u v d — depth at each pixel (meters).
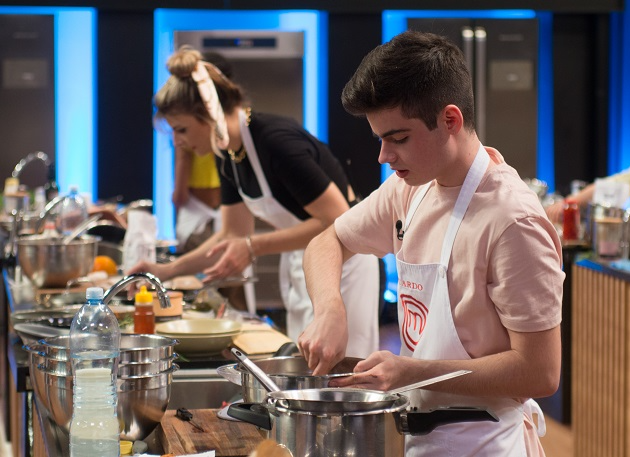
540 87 9.69
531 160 9.34
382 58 1.91
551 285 1.95
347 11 9.12
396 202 2.39
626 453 5.05
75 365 2.04
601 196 6.10
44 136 9.18
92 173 9.40
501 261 1.97
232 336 3.03
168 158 9.34
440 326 2.10
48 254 4.25
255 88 9.08
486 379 1.96
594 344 5.46
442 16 9.32
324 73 9.33
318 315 2.29
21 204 7.40
